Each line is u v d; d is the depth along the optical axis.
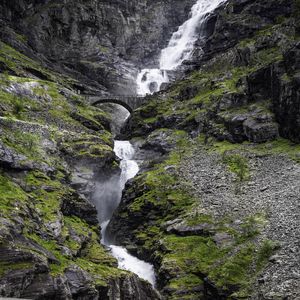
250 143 67.06
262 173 57.59
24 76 87.38
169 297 42.66
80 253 41.03
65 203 46.59
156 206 55.72
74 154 59.81
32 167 48.69
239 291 39.72
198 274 43.81
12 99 66.88
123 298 38.38
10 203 37.31
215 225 48.66
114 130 100.06
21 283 30.75
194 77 94.19
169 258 46.12
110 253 46.41
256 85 74.50
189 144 72.25
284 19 96.44
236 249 44.62
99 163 61.47
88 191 57.97
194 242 47.56
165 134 76.75
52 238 38.66
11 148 49.44
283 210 47.91
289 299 36.09
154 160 68.81
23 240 33.94
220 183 57.25
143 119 86.75
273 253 42.12
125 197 61.22
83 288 34.78
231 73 84.94
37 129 60.44
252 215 48.84
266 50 85.69
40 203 43.09
